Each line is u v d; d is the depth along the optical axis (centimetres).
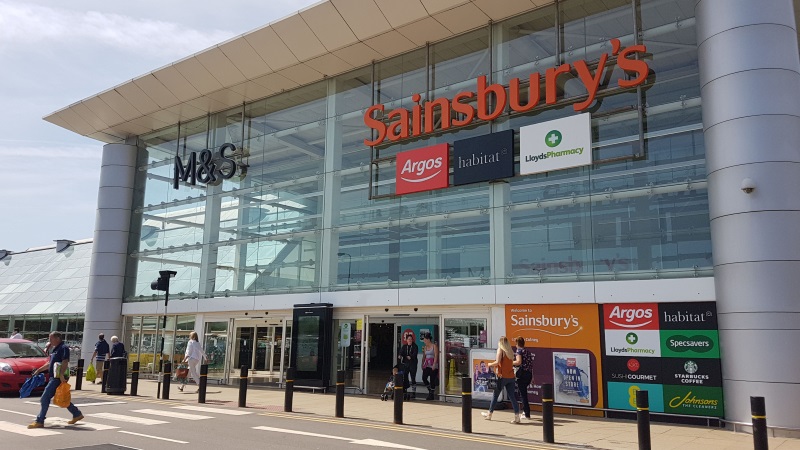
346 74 2053
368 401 1608
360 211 1914
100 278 2533
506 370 1243
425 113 1802
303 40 1933
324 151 2047
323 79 2109
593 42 1576
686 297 1302
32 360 1686
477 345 1586
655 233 1400
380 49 1908
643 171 1443
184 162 2495
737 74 1266
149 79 2286
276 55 2011
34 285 3759
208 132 2434
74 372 2397
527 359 1293
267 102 2267
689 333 1287
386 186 1869
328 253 1947
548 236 1545
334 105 2061
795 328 1148
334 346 1859
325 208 1994
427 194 1780
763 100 1236
